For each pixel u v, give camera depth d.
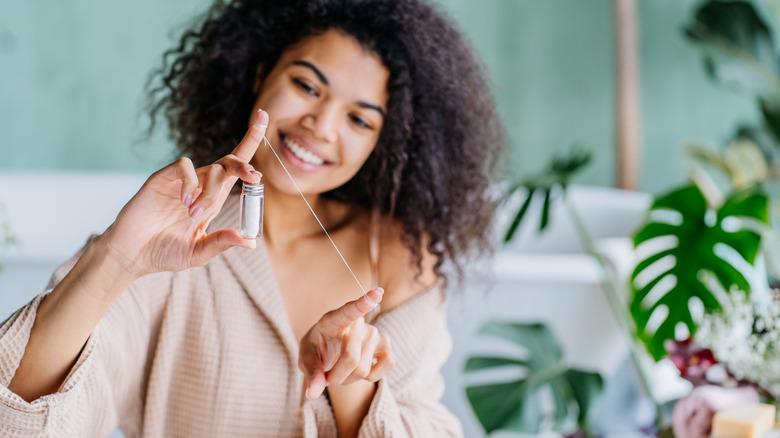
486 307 2.09
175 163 0.86
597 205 3.09
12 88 3.36
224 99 1.26
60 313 0.91
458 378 2.12
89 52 3.36
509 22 3.50
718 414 1.30
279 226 1.23
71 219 3.07
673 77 3.52
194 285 1.14
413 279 1.25
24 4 3.31
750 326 1.42
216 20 1.29
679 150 3.55
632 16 3.31
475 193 1.33
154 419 1.14
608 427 2.33
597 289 2.13
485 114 1.35
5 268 2.04
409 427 1.13
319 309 1.23
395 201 1.27
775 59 2.87
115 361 1.06
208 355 1.14
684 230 1.90
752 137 3.01
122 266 0.89
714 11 2.90
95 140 3.41
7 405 0.89
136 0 3.33
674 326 1.82
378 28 1.16
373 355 1.01
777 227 3.00
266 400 1.16
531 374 1.88
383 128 1.21
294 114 1.14
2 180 3.03
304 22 1.17
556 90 3.56
